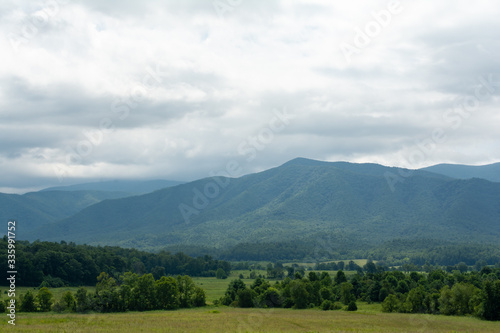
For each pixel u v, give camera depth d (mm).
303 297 123562
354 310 117938
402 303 114562
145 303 118438
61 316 97625
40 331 71688
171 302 122375
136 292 118438
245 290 127312
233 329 76562
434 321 92062
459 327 82000
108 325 81188
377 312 111875
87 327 77875
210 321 87812
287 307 125688
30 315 99750
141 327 78312
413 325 84938
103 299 113188
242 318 94500
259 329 77125
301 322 88125
